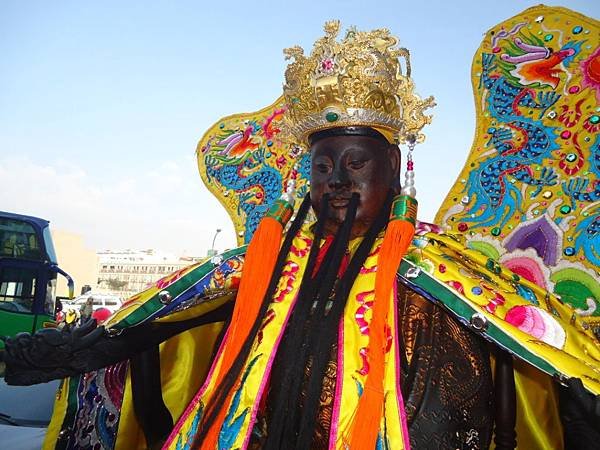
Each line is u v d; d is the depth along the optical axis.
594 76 1.81
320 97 1.54
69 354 1.42
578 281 1.71
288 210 1.61
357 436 1.22
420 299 1.47
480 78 2.00
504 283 1.51
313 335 1.39
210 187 2.34
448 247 1.57
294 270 1.57
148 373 1.78
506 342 1.31
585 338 1.36
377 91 1.53
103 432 1.79
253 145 2.32
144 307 1.53
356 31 1.59
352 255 1.53
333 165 1.53
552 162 1.83
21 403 2.80
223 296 1.70
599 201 1.73
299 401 1.37
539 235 1.79
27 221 8.25
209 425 1.37
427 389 1.34
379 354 1.31
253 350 1.45
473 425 1.34
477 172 1.94
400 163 1.67
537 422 1.55
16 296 7.94
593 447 1.22
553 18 1.91
